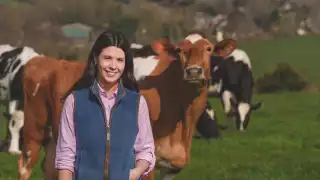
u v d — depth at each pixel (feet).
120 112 15.75
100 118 15.67
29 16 203.10
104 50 15.83
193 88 28.37
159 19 197.67
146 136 16.12
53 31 200.75
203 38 28.58
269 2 274.36
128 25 198.08
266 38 241.96
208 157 51.75
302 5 281.54
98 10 204.95
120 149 15.67
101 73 15.84
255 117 87.66
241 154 53.88
